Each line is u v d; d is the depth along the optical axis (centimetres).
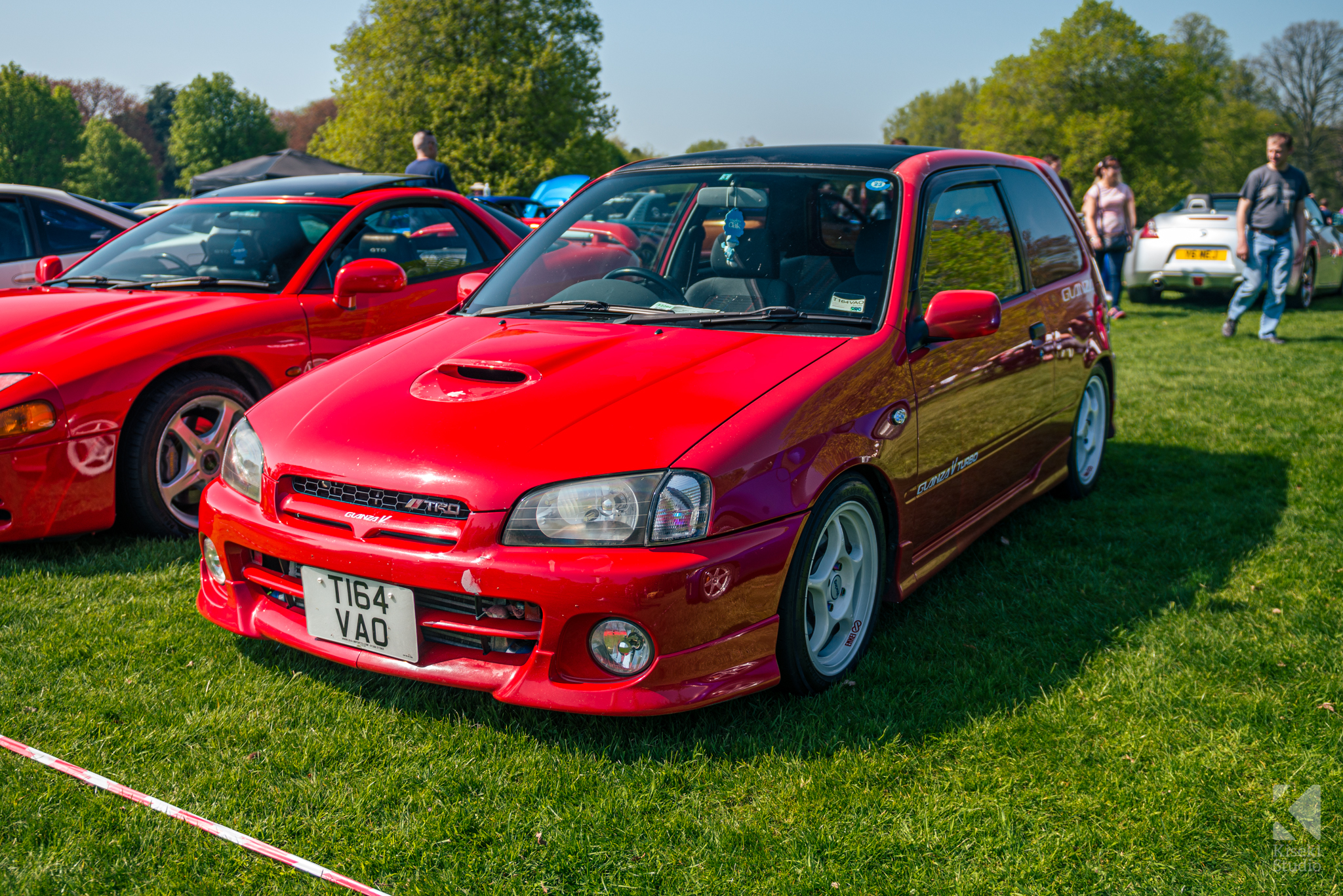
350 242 448
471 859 195
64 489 349
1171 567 355
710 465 225
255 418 268
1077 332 404
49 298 408
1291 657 280
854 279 296
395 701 254
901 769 225
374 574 231
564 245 341
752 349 266
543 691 224
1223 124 6575
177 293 414
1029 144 5153
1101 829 204
